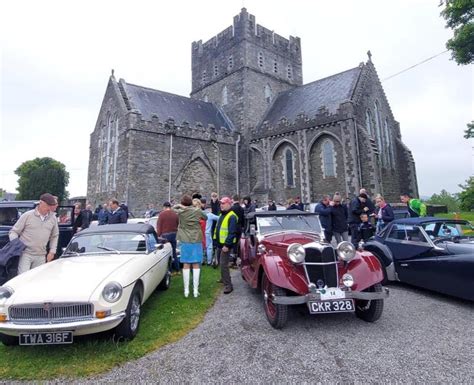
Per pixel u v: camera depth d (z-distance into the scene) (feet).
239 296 23.38
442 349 14.32
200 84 129.59
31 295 14.17
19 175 205.77
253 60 112.16
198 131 89.66
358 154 73.92
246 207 40.11
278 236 21.45
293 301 15.81
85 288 14.51
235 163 98.02
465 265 19.45
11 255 19.16
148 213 57.52
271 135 90.99
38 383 12.39
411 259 23.81
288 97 107.14
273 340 15.66
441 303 21.11
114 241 21.36
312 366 13.06
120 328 15.35
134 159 76.48
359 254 18.35
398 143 93.15
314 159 81.51
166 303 21.72
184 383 12.14
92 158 96.37
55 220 21.70
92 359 13.99
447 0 55.67
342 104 75.87
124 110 80.64
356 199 34.55
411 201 32.89
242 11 112.78
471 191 70.74
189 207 23.56
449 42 56.24
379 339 15.46
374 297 16.33
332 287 16.43
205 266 35.32
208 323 18.29
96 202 90.33
